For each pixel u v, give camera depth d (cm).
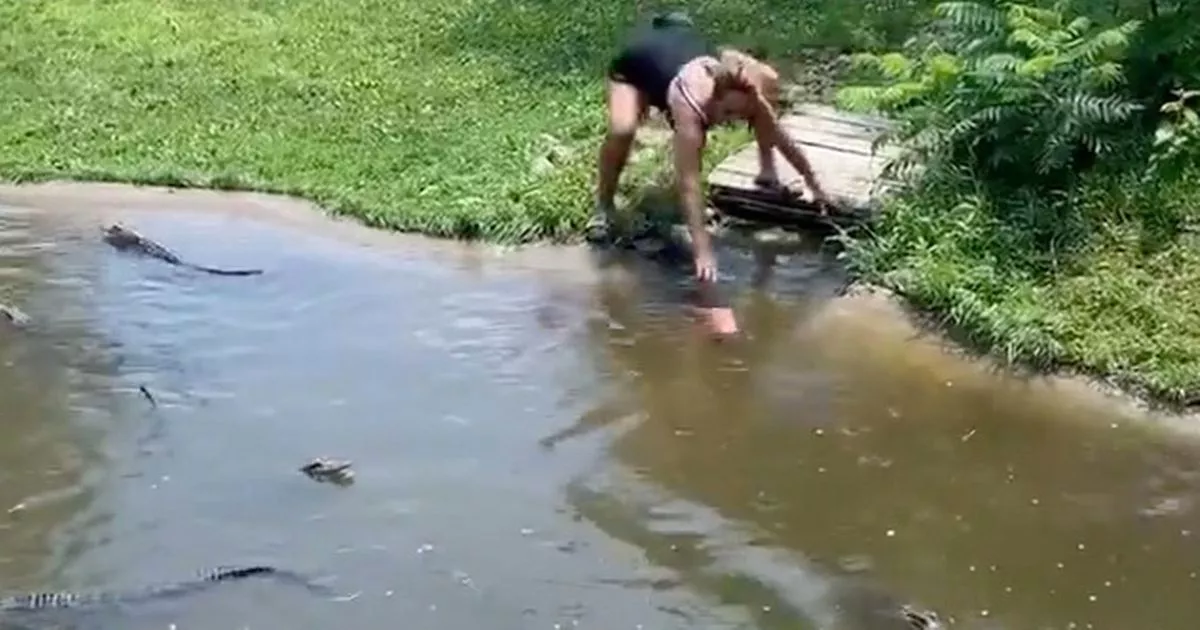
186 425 780
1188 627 651
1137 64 945
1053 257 859
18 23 1260
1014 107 917
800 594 671
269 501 725
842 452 759
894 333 846
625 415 789
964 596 670
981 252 870
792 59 1158
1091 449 755
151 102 1120
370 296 895
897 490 734
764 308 874
